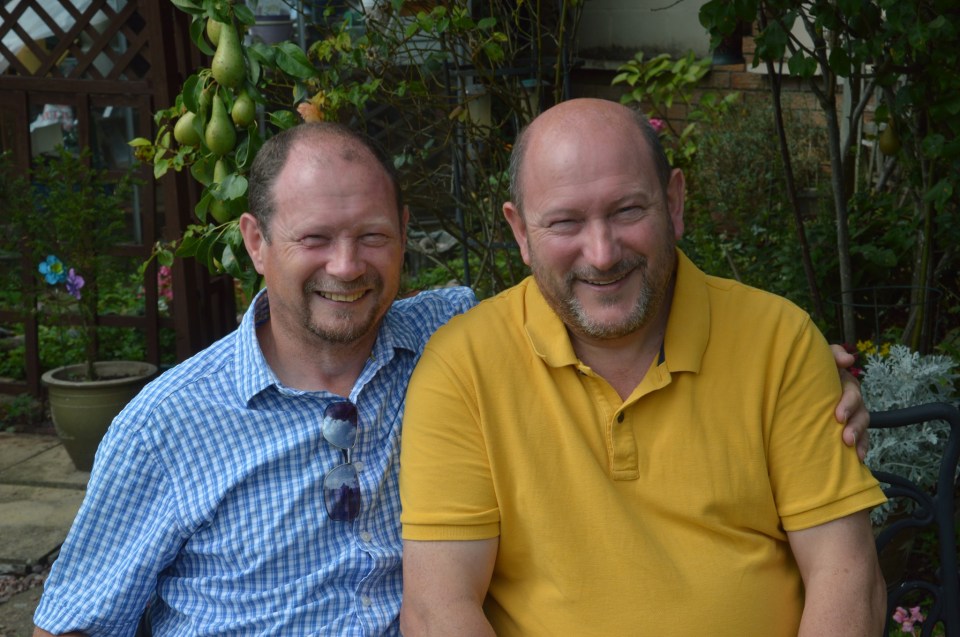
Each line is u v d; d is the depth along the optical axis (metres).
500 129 4.43
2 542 4.14
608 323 1.92
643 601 1.88
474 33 3.82
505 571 1.98
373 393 2.07
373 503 2.02
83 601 1.98
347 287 1.95
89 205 4.99
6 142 5.74
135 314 5.94
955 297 4.26
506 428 1.94
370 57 3.72
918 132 3.79
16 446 5.17
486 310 2.07
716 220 6.43
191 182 5.18
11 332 6.40
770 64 3.86
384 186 1.99
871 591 1.89
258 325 2.13
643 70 5.29
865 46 3.35
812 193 6.54
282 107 3.64
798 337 1.97
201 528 2.01
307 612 1.99
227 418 1.99
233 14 2.85
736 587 1.89
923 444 3.25
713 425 1.93
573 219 1.89
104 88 5.16
